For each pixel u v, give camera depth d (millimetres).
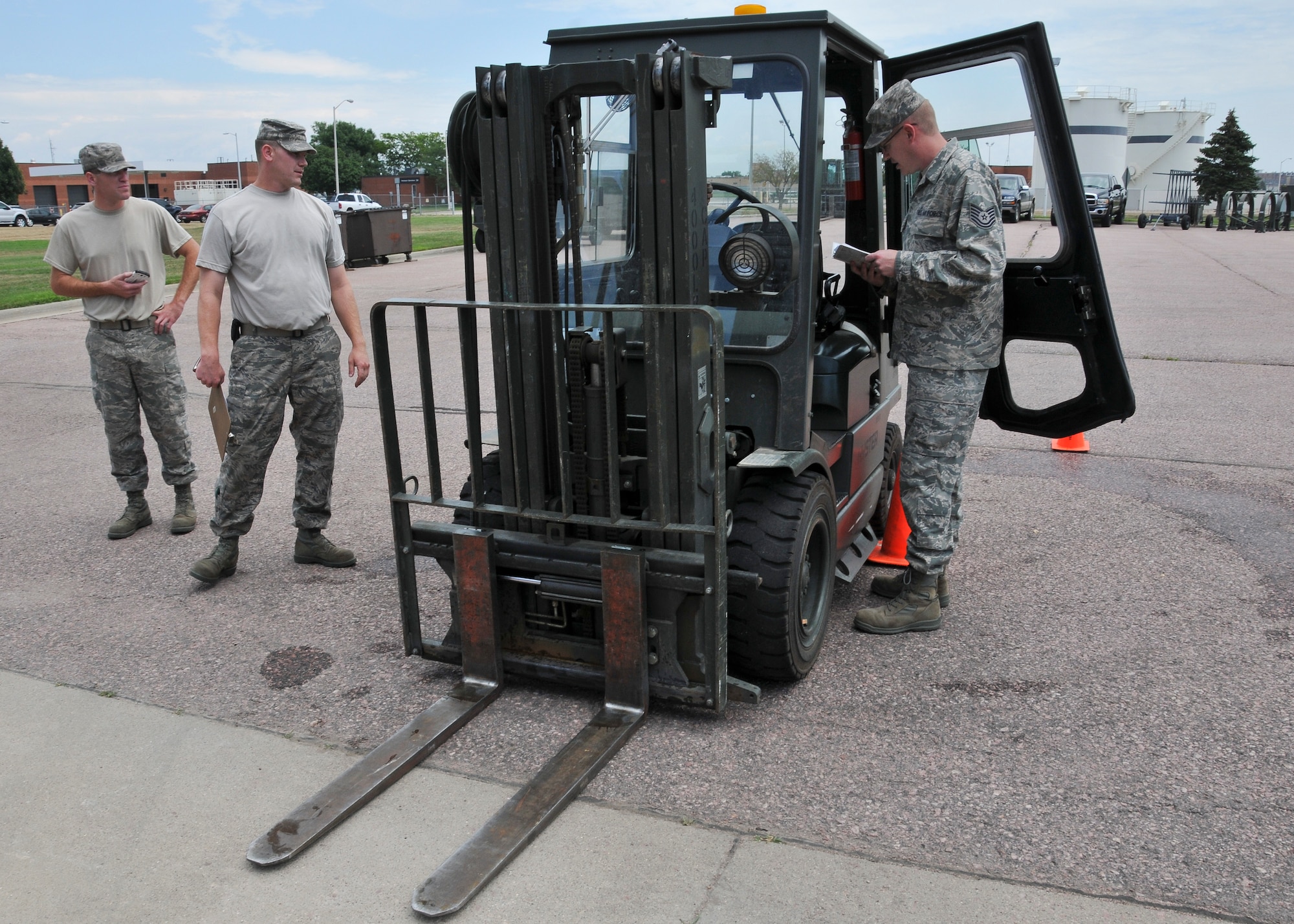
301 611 4121
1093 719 3160
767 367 3311
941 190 3414
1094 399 3939
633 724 3055
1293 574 4387
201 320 4082
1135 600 4141
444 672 3561
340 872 2459
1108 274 18266
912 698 3320
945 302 3516
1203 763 2893
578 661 3285
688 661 3135
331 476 4566
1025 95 3693
